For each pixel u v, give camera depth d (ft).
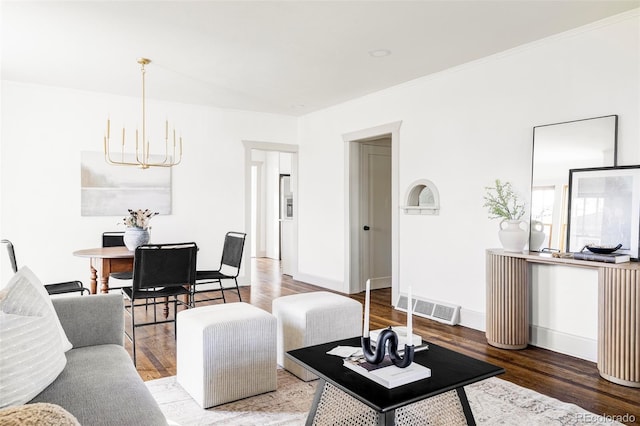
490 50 11.96
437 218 14.10
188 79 14.75
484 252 12.62
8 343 4.63
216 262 19.12
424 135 14.52
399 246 15.53
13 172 15.11
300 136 21.22
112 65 13.24
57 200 15.84
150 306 15.81
